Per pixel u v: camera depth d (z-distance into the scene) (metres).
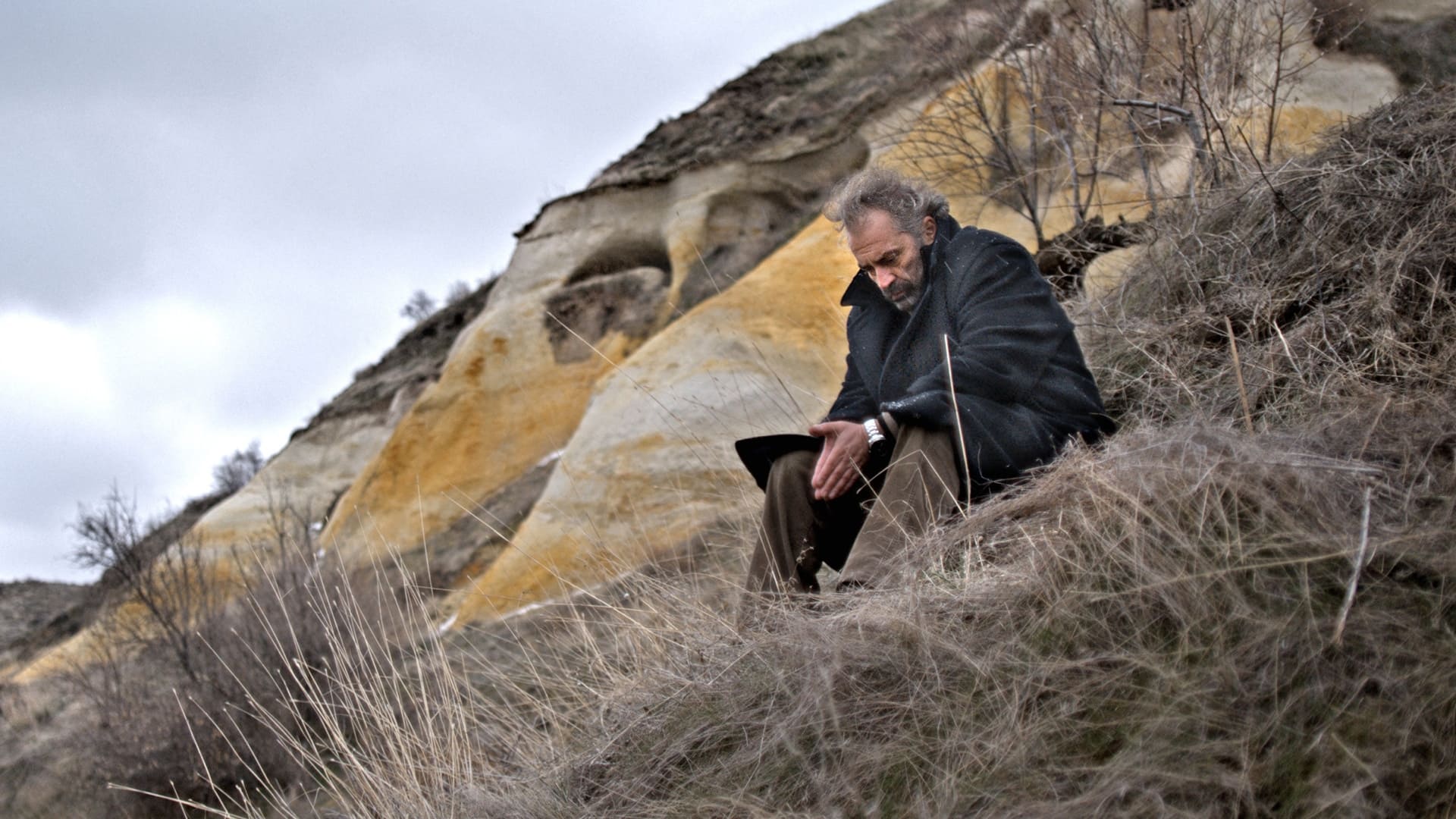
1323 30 8.54
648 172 15.01
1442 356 3.16
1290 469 2.56
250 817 3.70
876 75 15.29
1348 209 3.86
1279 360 3.51
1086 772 2.24
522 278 14.59
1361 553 2.31
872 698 2.63
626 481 8.59
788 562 3.42
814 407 8.70
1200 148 5.02
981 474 3.20
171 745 7.11
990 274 3.43
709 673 3.12
